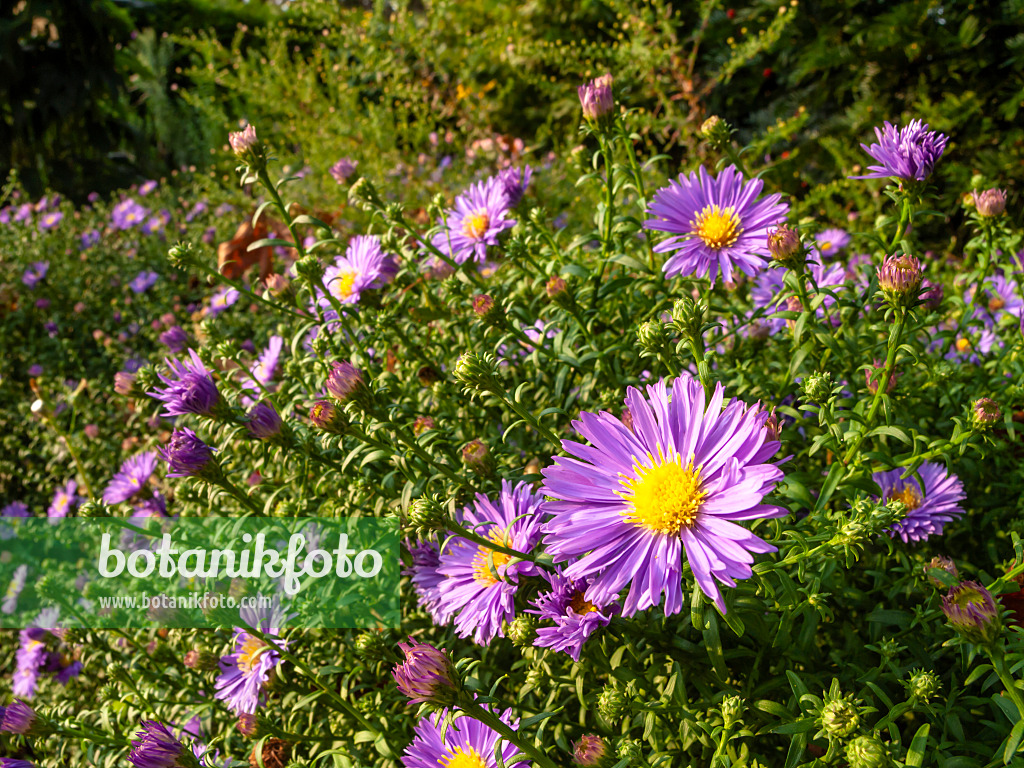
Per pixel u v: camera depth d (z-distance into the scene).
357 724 0.27
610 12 0.86
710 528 0.19
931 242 0.68
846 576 0.26
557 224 0.54
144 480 0.36
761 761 0.21
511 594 0.22
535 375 0.30
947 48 0.70
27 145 1.02
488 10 0.93
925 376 0.30
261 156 0.29
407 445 0.23
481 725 0.21
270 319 0.54
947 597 0.19
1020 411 0.29
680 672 0.21
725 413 0.20
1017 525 0.25
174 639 0.32
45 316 0.65
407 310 0.33
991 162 0.63
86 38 1.03
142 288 0.64
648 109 0.76
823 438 0.22
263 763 0.27
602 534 0.19
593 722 0.25
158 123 1.23
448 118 0.90
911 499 0.25
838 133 0.73
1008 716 0.19
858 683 0.23
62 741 0.31
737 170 0.27
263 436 0.27
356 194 0.32
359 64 0.95
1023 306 0.28
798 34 0.79
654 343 0.22
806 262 0.24
